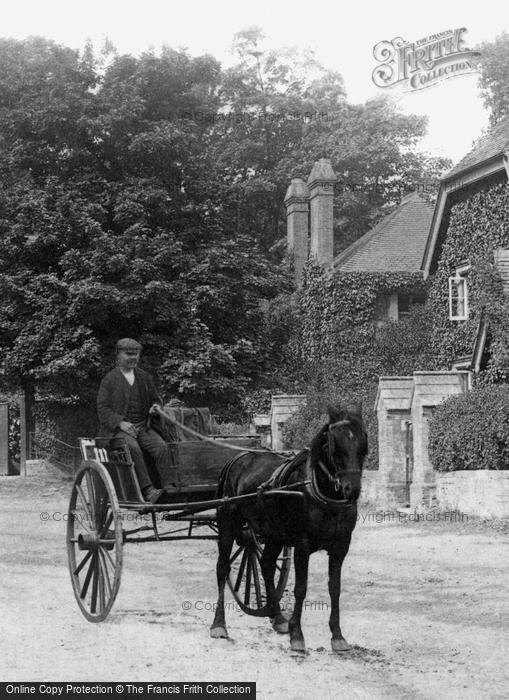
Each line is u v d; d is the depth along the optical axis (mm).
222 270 34156
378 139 53719
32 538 17922
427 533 17328
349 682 7418
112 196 33531
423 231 44312
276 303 42906
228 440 10914
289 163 54375
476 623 9773
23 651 8375
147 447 10367
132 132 34062
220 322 34531
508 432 18078
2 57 35594
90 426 34375
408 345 38094
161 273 32312
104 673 7617
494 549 14992
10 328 32125
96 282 30562
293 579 13086
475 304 31812
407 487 21906
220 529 9625
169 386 31719
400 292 42000
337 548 8547
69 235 32000
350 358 41281
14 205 32812
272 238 56750
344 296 41719
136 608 10703
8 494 29344
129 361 10680
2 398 37688
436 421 20641
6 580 12672
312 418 27547
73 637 9000
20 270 32656
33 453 34969
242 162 55844
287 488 8688
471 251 33062
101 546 10055
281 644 8812
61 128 33438
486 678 7570
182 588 12117
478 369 29172
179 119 35344
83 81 34562
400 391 22078
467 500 19234
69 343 31406
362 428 8258
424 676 7633
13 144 34188
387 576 12922
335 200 53719
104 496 10242
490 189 31656
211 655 8289
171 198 34125
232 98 55938
